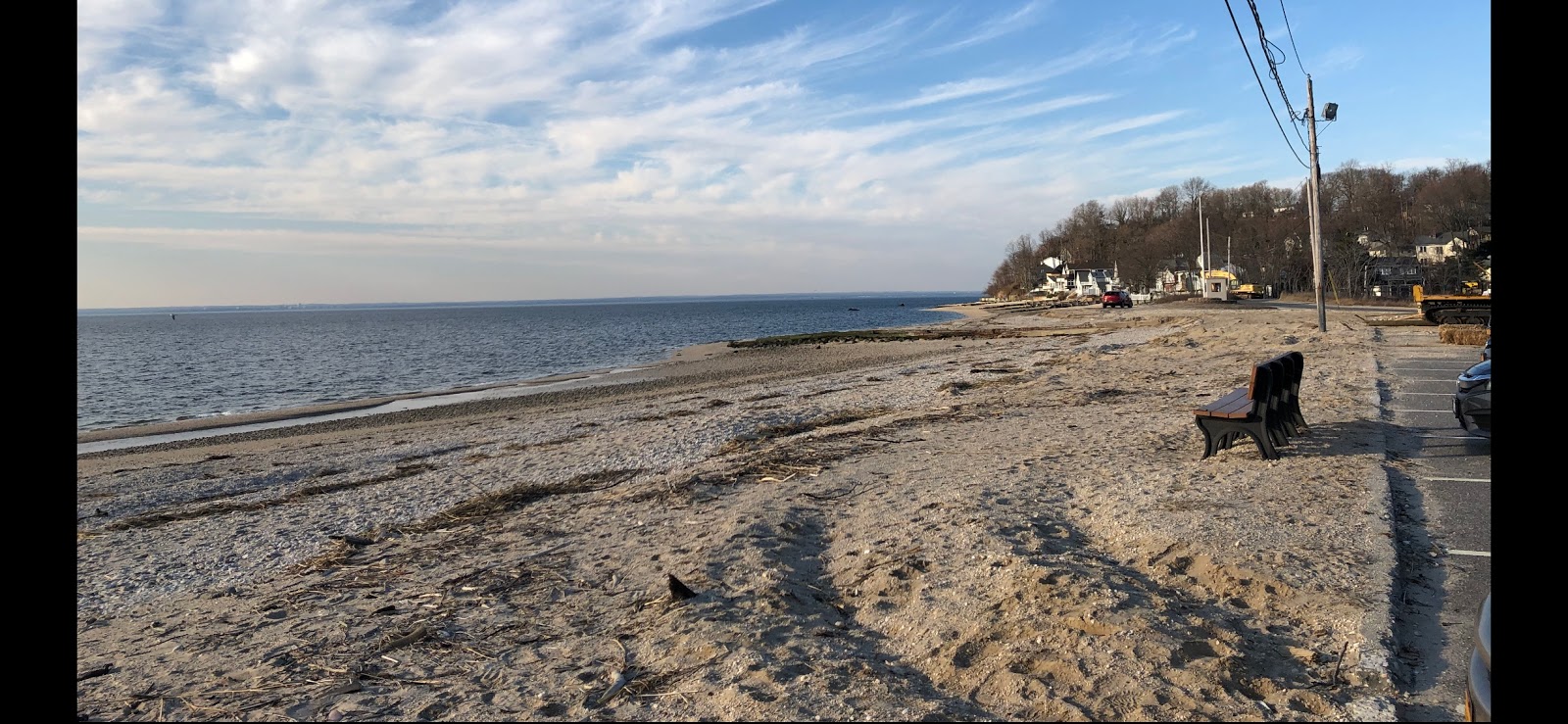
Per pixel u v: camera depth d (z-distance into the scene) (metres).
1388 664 3.84
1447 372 15.25
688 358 42.75
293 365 46.91
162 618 6.08
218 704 4.27
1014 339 41.84
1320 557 5.15
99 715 4.20
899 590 5.12
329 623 5.52
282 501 10.72
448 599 5.80
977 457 9.36
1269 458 8.05
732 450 11.50
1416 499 6.72
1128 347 26.98
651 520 7.59
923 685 3.90
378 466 13.34
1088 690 3.70
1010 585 4.89
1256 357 19.80
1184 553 5.37
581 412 19.98
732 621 4.76
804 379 25.53
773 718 3.58
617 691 4.02
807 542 6.42
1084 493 7.21
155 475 13.91
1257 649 4.07
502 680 4.31
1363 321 32.16
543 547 7.06
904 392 18.16
